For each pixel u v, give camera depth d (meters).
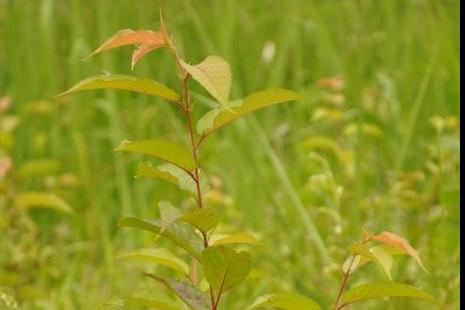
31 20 9.15
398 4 8.96
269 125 7.88
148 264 5.55
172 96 2.85
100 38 8.70
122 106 8.34
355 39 8.65
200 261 2.86
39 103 7.71
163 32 2.79
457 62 7.13
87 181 7.05
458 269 5.24
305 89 8.58
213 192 5.97
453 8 8.22
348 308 4.70
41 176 7.34
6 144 6.71
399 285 3.01
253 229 6.14
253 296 5.29
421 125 7.29
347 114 6.98
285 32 8.78
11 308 4.14
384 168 6.67
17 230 5.66
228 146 7.15
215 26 9.12
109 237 6.65
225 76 2.58
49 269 5.74
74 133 7.70
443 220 5.44
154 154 2.86
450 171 6.07
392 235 2.97
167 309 2.99
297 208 5.58
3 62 9.18
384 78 7.49
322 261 5.61
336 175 6.57
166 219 2.76
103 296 5.46
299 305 2.94
